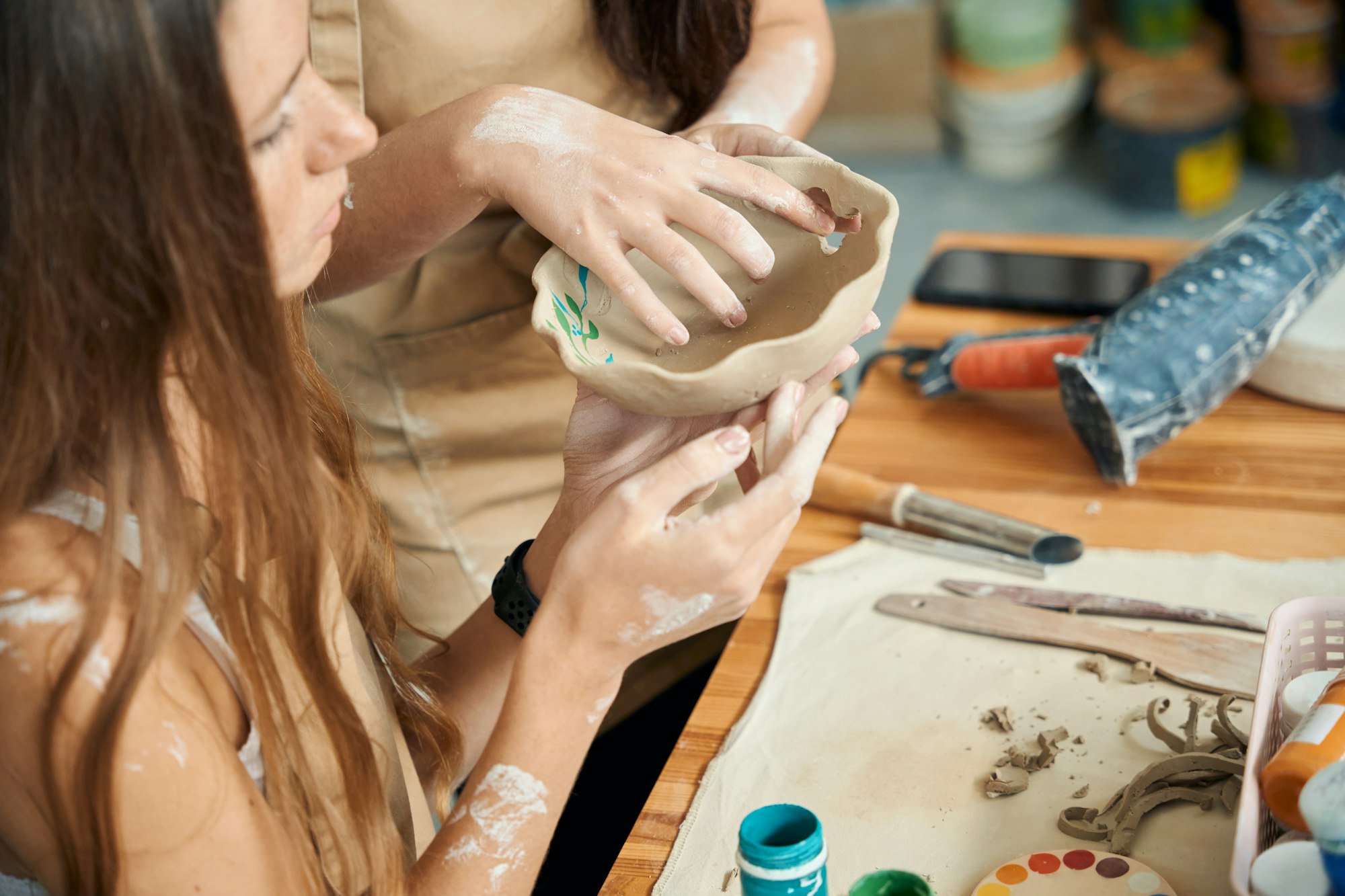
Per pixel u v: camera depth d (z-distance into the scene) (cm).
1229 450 117
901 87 384
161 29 53
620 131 83
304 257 68
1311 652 75
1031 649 95
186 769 62
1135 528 108
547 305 77
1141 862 74
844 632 100
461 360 125
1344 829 55
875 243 76
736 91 116
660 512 67
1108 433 110
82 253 56
